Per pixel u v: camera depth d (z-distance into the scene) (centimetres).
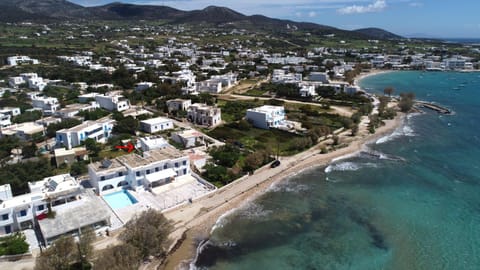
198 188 8462
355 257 6250
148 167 8206
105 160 8425
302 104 17900
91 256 5494
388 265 6028
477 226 7188
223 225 7194
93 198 7262
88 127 11275
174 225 7019
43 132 11706
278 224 7306
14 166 8300
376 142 12581
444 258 6200
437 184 9156
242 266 5966
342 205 8131
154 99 17638
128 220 6819
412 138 13000
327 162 10762
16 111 13825
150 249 5766
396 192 8756
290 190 8900
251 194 8562
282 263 6078
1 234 6238
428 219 7488
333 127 13938
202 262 6019
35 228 6494
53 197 6575
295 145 11538
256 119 13938
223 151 10469
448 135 13338
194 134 11750
